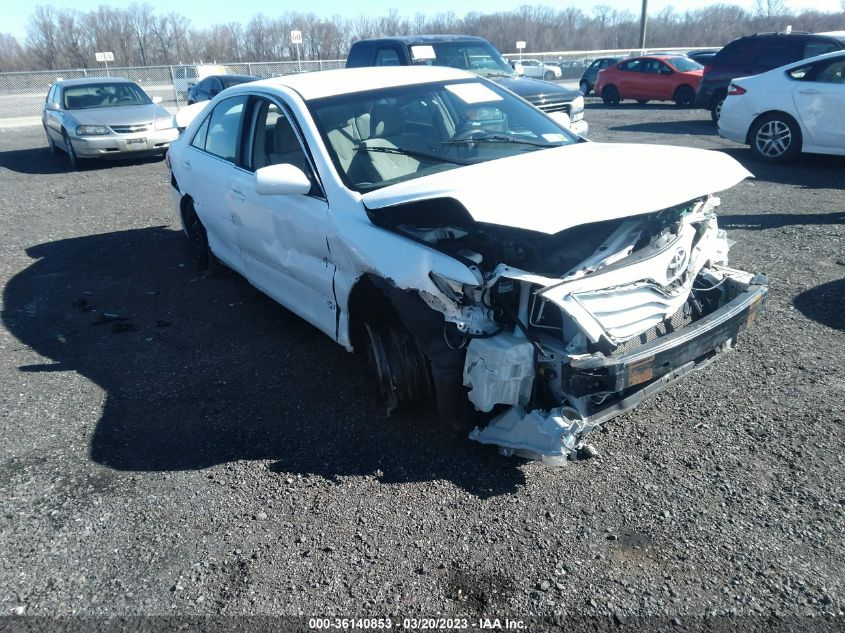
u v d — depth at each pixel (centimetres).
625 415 355
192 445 349
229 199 479
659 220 318
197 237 609
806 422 340
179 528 289
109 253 697
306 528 286
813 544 262
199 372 429
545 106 931
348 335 368
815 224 658
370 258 318
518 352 283
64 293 586
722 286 352
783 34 1276
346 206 348
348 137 388
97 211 886
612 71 2044
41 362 453
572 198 279
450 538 276
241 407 385
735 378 386
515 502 296
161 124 1232
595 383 275
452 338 299
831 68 895
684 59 1934
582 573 255
